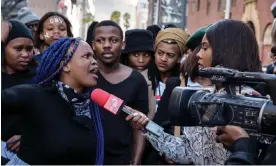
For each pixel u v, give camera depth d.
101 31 3.21
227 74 1.74
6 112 2.13
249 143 1.62
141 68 4.16
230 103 1.68
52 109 2.16
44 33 4.25
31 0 13.06
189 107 1.80
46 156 2.14
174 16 21.55
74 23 18.39
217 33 2.03
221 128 1.72
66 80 2.24
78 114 2.22
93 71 2.26
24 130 2.20
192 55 2.97
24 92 2.14
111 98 2.21
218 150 2.05
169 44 3.86
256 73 1.66
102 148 2.28
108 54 3.17
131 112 2.22
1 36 2.20
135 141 3.21
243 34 2.02
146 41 4.15
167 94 3.28
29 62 3.31
